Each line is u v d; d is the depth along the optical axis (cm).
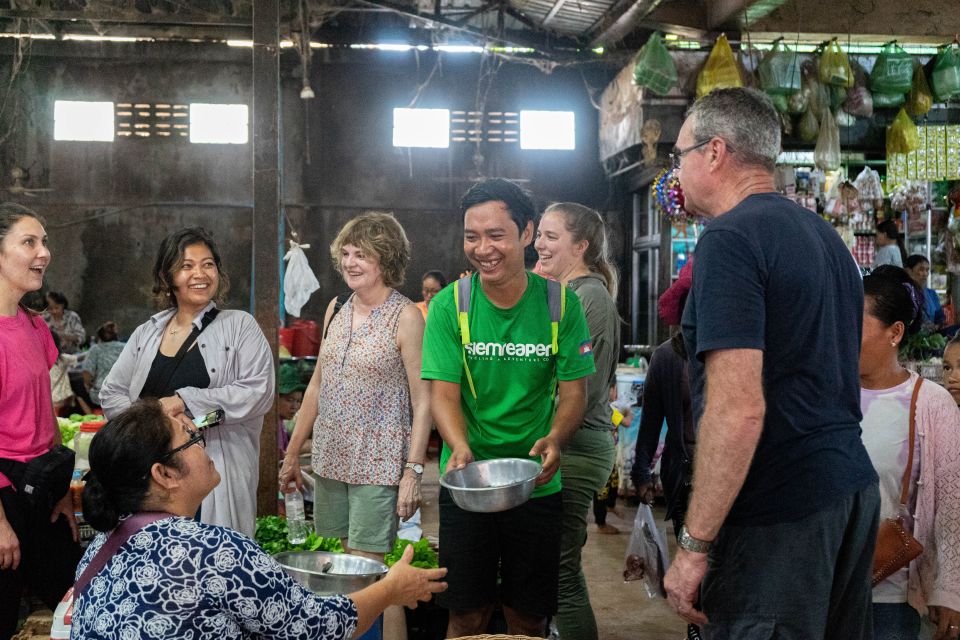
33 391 285
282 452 529
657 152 876
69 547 296
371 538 297
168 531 170
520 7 1085
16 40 1181
